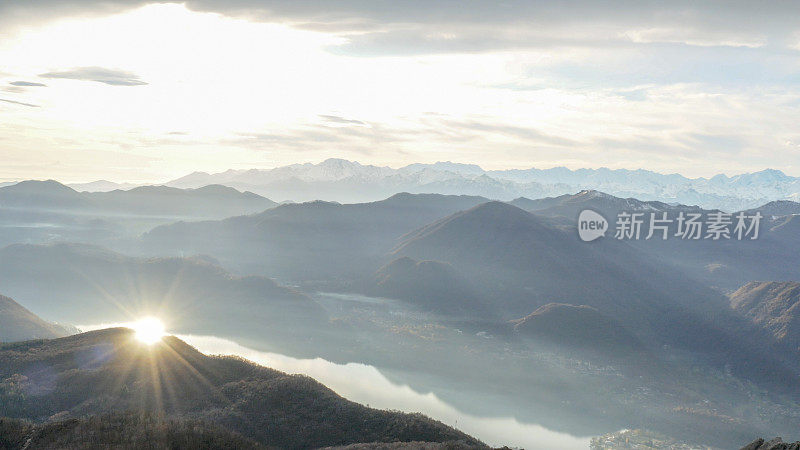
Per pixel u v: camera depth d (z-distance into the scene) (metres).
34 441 121.12
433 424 152.62
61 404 161.00
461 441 142.75
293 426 150.25
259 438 143.38
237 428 145.75
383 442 141.25
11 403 158.88
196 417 148.88
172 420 138.12
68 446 116.25
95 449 114.31
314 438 145.88
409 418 155.12
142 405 158.25
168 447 118.19
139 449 115.12
